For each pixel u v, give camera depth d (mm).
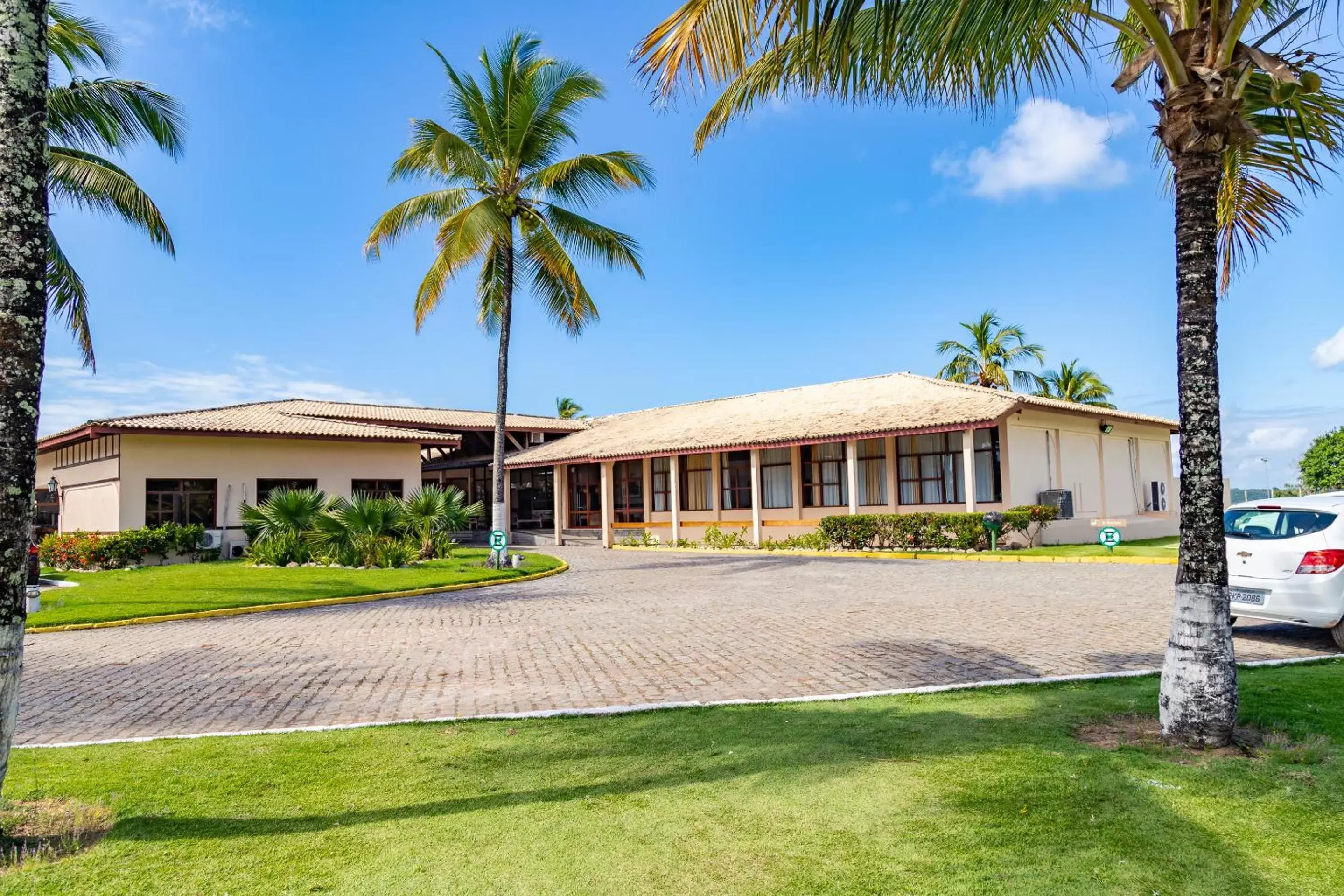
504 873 3346
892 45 4934
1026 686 6438
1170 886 3104
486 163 18453
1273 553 8305
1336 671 6828
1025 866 3279
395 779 4562
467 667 8188
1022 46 5281
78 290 16219
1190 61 4910
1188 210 4961
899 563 18656
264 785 4465
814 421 24781
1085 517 23125
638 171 19500
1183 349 4965
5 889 3229
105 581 16094
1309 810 3762
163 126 15766
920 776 4324
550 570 18750
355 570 17469
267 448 24078
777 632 9680
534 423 35781
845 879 3217
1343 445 48156
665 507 31281
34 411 3559
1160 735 4914
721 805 4027
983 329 44656
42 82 3629
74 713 6691
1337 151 6086
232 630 11125
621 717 5891
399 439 25859
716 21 5406
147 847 3635
